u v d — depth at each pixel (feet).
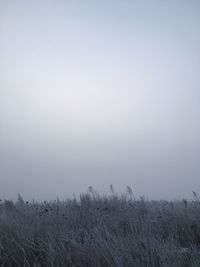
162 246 23.16
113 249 22.54
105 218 33.14
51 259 22.04
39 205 44.14
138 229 28.53
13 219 28.99
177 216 31.73
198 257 21.93
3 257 22.84
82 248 23.04
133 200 47.52
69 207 39.14
